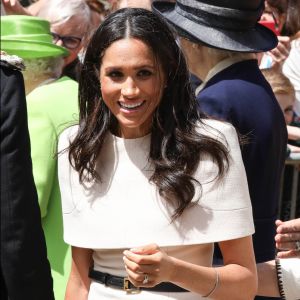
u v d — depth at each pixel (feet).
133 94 13.01
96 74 13.66
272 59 25.13
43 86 18.17
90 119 13.85
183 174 13.03
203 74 17.42
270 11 26.32
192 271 12.84
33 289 12.01
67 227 13.96
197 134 13.26
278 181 17.63
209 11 17.01
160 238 13.19
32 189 12.20
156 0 18.47
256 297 17.31
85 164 13.69
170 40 13.30
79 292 14.23
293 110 26.09
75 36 20.67
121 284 13.50
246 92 16.72
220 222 13.14
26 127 12.24
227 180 13.20
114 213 13.44
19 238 11.87
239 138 13.98
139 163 13.50
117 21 13.16
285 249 15.60
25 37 18.62
